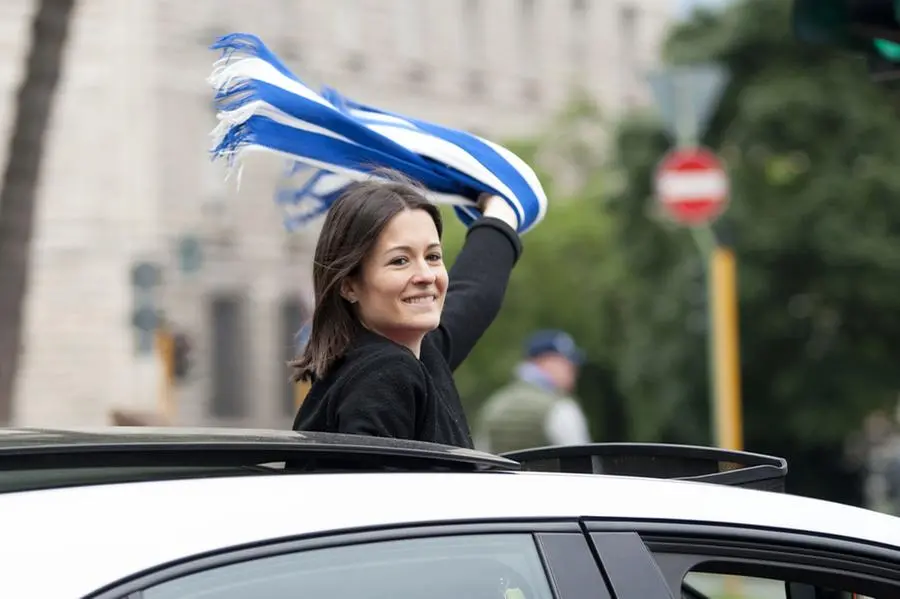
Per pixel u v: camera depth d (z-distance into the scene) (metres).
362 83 81.19
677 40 56.41
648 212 56.16
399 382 6.57
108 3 68.62
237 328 73.00
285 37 76.12
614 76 97.56
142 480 4.95
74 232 67.81
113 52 68.62
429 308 6.94
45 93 22.94
